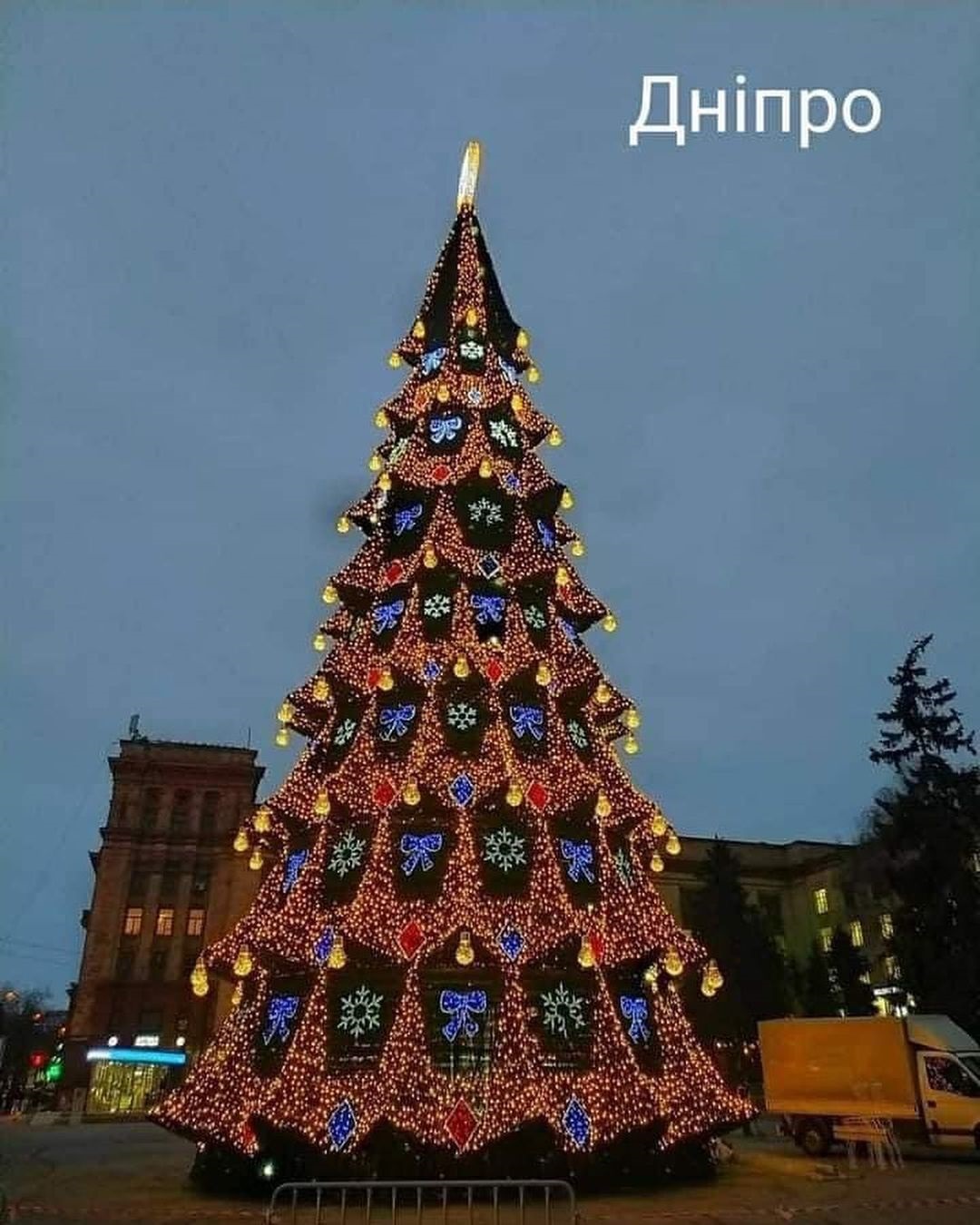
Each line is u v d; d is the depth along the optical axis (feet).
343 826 52.08
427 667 54.24
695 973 57.47
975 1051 68.03
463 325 68.80
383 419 67.41
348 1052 45.73
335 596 62.13
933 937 99.30
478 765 50.98
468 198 77.77
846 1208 42.14
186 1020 196.24
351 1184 33.63
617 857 55.01
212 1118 46.29
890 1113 67.10
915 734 107.34
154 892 207.51
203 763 220.84
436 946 45.78
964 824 101.24
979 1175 55.62
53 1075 214.07
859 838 164.25
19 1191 47.80
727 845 176.04
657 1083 48.01
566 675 58.18
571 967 49.06
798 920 193.98
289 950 47.32
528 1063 43.60
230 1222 38.09
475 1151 41.65
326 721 59.52
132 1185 49.98
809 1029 74.02
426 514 61.41
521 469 64.39
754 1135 98.53
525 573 59.41
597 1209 40.91
